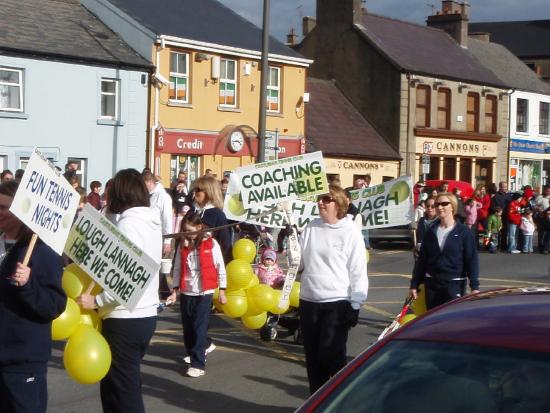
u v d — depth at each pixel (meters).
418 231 11.77
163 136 28.84
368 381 3.75
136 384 6.10
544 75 62.62
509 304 4.08
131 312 5.88
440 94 41.91
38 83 25.59
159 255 6.25
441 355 3.71
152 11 30.17
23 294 5.12
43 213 5.13
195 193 10.63
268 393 8.48
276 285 10.32
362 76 40.47
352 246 7.08
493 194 26.61
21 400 5.17
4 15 26.44
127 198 6.18
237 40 31.88
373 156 37.91
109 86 27.66
